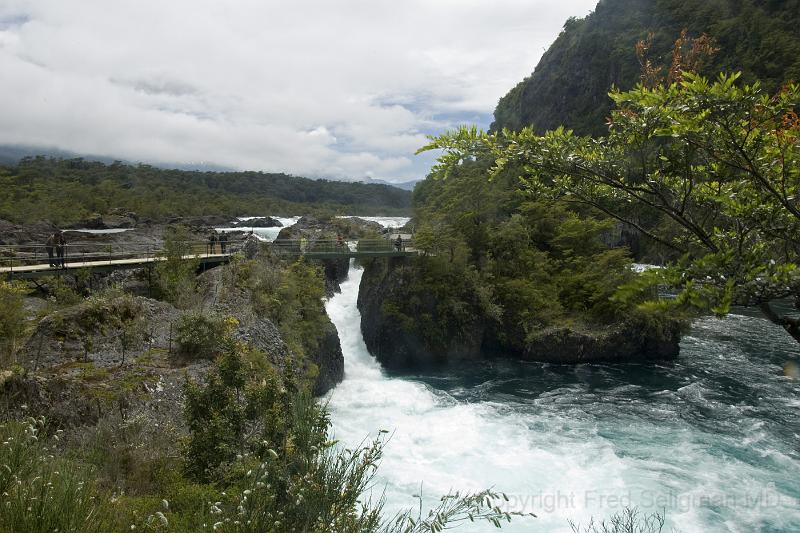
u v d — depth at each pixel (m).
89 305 13.27
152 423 9.27
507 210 39.81
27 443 5.31
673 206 3.94
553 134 3.99
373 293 31.41
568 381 25.22
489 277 31.48
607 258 32.41
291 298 22.05
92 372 10.84
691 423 19.06
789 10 89.38
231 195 164.88
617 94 3.60
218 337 12.85
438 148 4.07
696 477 14.18
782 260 3.34
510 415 19.83
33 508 4.20
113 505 5.52
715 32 94.62
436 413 19.62
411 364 28.14
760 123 3.19
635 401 21.88
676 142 3.63
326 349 23.20
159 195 135.25
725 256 2.72
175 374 11.36
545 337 28.67
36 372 10.34
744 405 21.17
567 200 4.33
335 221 54.41
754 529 11.45
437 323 29.00
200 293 19.80
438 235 31.34
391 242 33.28
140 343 12.93
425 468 14.27
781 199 3.17
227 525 4.71
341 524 4.79
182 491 6.32
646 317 28.00
